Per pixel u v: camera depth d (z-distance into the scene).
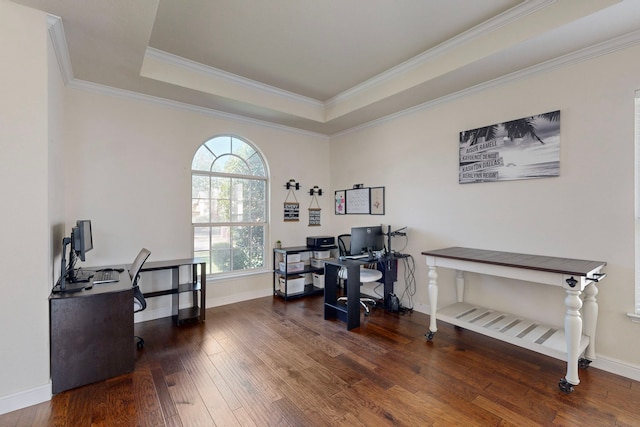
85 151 2.99
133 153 3.27
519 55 2.43
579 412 1.80
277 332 3.03
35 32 1.90
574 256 2.45
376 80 3.43
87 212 3.00
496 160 2.92
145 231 3.35
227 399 1.94
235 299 4.05
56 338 1.99
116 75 2.81
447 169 3.36
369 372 2.26
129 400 1.92
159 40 2.70
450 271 3.34
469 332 3.02
